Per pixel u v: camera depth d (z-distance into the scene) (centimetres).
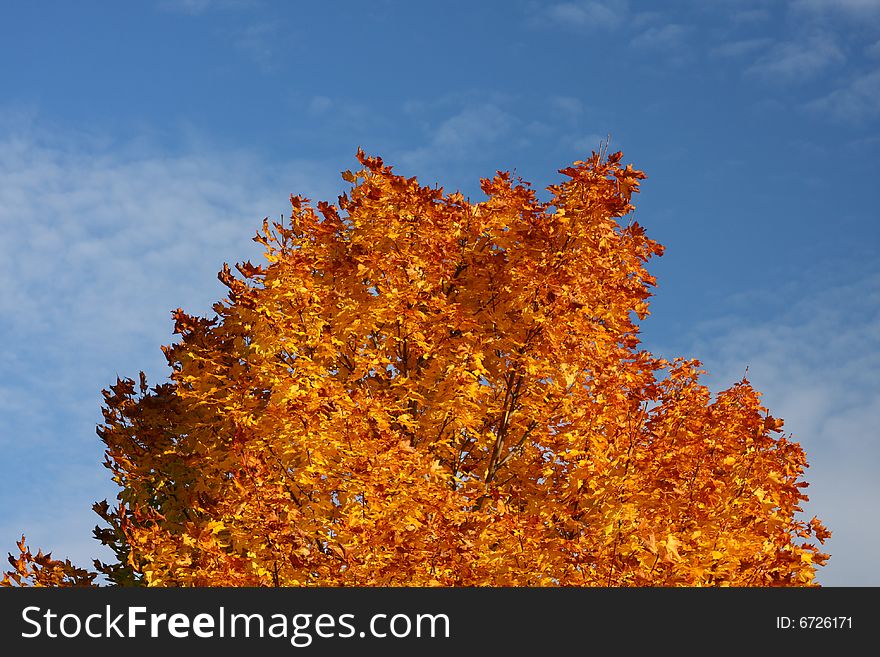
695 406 1811
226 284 1828
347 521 1495
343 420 1557
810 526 1795
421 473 1530
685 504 1658
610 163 1847
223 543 1636
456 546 1465
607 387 1673
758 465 1803
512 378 1798
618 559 1523
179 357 1919
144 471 1875
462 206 1908
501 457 1853
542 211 1819
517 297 1769
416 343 1714
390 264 1781
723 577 1662
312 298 1767
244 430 1592
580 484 1594
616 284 1845
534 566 1530
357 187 1959
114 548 1861
